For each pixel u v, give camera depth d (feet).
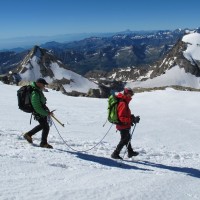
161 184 27.25
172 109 125.90
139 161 40.22
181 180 30.27
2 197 18.81
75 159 33.47
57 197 20.01
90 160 34.99
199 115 110.63
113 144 49.78
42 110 36.60
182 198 24.72
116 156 38.68
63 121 73.15
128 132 38.55
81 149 41.57
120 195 22.29
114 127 71.97
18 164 26.78
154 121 90.02
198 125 89.51
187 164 42.37
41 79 36.68
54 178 24.53
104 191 22.59
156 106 134.21
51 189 21.40
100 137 55.88
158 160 42.75
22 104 36.86
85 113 93.91
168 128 78.64
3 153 31.07
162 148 54.08
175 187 27.25
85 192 21.72
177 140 64.85
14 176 23.47
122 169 32.89
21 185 21.48
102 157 37.88
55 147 39.83
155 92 175.83
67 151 38.22
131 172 31.22
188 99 153.58
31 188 21.09
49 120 37.83
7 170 24.70
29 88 36.68
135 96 168.45
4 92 136.46
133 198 22.26
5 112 76.89
